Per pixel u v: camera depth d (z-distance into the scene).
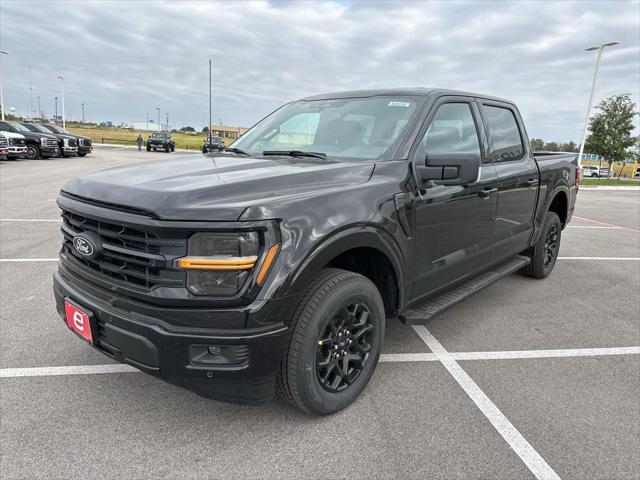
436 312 3.26
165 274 2.20
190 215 2.13
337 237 2.46
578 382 3.21
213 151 3.66
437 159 2.88
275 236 2.22
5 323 3.88
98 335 2.47
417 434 2.59
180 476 2.23
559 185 5.32
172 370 2.23
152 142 41.44
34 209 9.45
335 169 2.80
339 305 2.55
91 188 2.52
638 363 3.52
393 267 2.90
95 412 2.71
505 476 2.29
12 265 5.50
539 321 4.31
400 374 3.25
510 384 3.15
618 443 2.56
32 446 2.41
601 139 32.25
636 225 10.77
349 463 2.35
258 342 2.21
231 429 2.59
